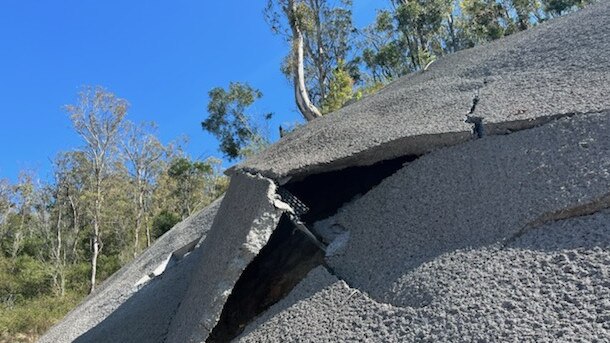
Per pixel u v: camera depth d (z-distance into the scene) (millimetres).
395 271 2801
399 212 3176
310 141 4328
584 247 2348
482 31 23188
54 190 27844
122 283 7051
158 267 6355
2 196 28141
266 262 3705
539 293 2227
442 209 2984
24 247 26547
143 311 4898
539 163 2850
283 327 2785
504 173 2924
